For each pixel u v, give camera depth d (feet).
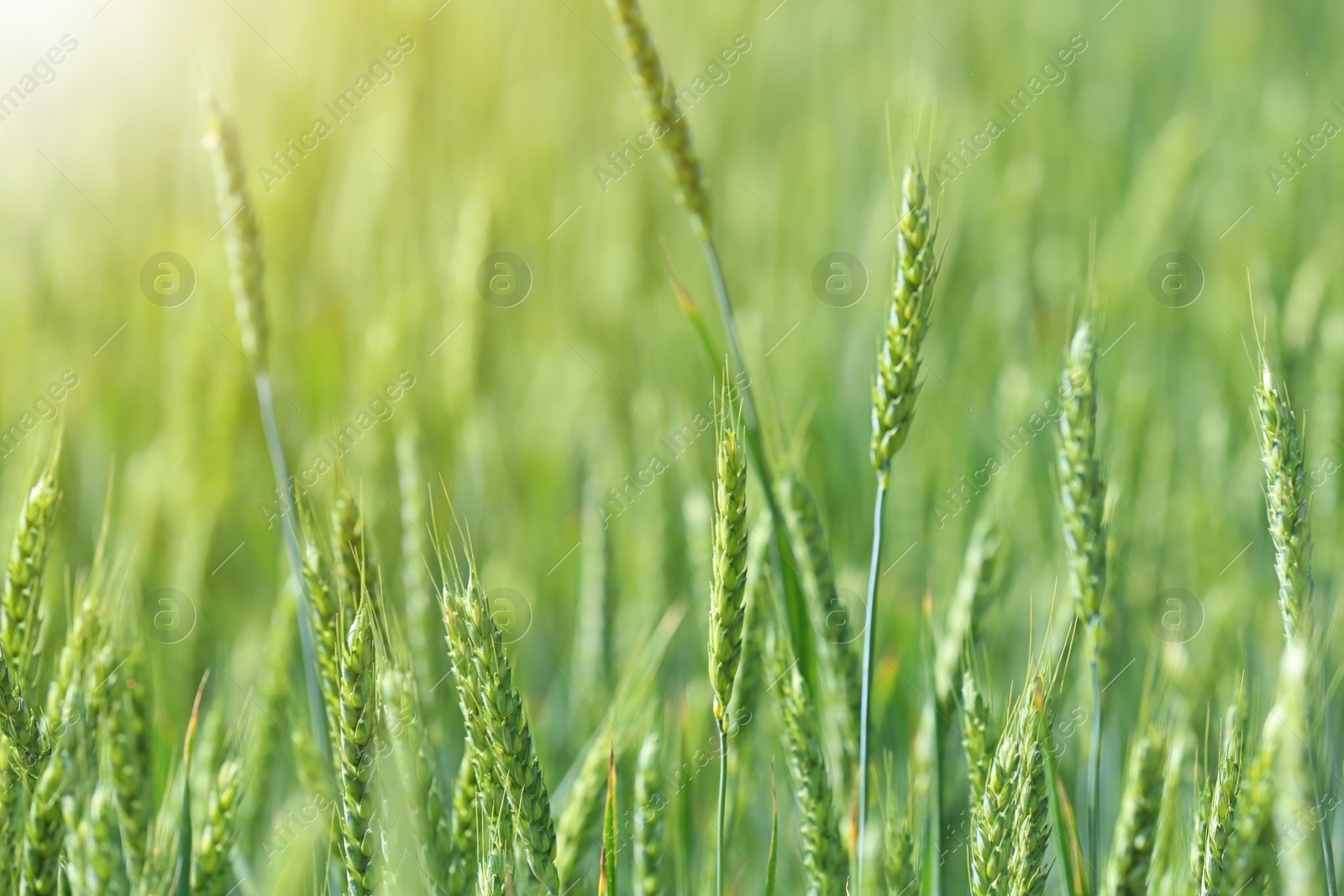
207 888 4.91
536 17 9.79
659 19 10.56
